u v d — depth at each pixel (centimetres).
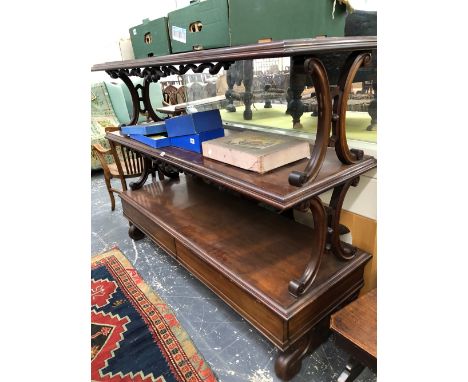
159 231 154
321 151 82
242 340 121
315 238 95
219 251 121
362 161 97
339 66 112
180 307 140
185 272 164
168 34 102
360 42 76
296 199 77
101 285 156
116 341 124
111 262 174
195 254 125
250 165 92
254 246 123
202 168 101
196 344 121
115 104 364
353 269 108
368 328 83
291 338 96
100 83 353
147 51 117
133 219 182
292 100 140
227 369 110
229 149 99
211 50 79
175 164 114
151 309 139
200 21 86
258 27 76
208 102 203
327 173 88
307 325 99
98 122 337
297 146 98
